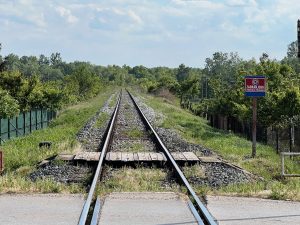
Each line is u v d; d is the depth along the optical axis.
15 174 17.41
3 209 11.42
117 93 141.25
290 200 12.74
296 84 34.88
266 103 31.09
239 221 10.53
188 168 18.86
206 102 66.62
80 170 18.45
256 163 20.81
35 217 10.71
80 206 11.73
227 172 18.16
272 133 31.05
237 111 35.19
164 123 39.72
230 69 166.00
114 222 10.32
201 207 11.57
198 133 34.22
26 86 44.78
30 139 29.28
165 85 119.06
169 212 11.23
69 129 36.03
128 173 17.66
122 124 39.75
